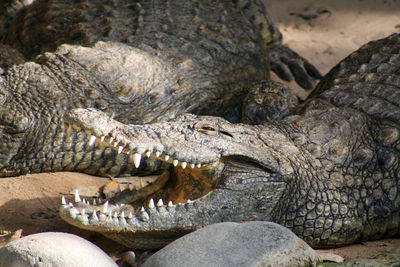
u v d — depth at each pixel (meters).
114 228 12.30
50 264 10.80
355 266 12.19
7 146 16.48
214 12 24.67
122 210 13.40
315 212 14.28
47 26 22.94
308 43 28.91
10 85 17.50
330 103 17.44
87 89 17.86
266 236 11.71
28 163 16.92
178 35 22.22
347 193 14.74
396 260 12.56
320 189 14.35
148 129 13.16
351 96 17.52
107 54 18.98
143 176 18.14
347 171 14.98
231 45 23.03
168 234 12.80
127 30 21.88
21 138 16.61
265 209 13.59
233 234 11.80
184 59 21.06
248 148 13.72
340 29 30.25
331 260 12.55
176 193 14.31
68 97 17.52
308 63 26.56
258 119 19.25
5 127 16.45
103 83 18.23
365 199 14.97
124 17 22.83
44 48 22.50
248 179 13.41
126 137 12.57
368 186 15.07
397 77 17.94
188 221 12.75
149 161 17.81
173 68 20.44
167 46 21.39
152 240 12.91
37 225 14.03
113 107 18.12
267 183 13.55
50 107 17.12
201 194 13.91
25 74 17.88
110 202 13.59
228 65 22.55
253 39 24.56
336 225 14.47
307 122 15.80
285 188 13.81
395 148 15.69
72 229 14.05
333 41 29.06
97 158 17.34
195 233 12.00
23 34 23.83
